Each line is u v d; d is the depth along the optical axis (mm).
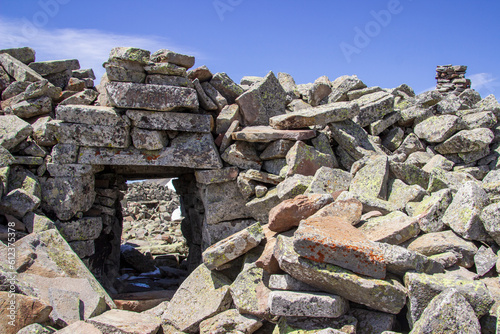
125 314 5516
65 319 4863
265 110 8016
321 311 4207
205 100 7652
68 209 7039
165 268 10516
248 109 7840
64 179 7031
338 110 7266
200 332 5324
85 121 6965
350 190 6270
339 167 7590
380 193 5918
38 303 4652
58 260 5797
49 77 8641
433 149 7875
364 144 7465
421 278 4117
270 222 5473
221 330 5086
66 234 7090
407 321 4348
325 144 7309
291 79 10016
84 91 8102
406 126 8516
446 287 4020
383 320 4250
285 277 4625
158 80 7148
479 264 4543
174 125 7125
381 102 8133
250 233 5461
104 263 9047
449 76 13219
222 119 7570
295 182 6355
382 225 4961
